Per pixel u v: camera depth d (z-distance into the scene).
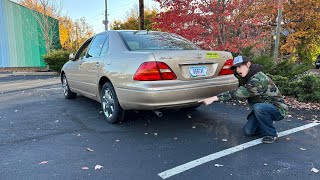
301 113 4.62
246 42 7.13
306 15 14.75
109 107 4.14
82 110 5.16
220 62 3.79
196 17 7.14
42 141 3.49
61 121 4.41
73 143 3.40
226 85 3.77
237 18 7.30
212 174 2.54
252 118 3.46
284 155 2.92
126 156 2.97
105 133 3.75
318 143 3.25
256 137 3.49
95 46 4.68
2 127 4.14
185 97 3.40
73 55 5.54
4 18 15.66
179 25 7.18
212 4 7.12
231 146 3.20
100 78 4.23
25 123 4.35
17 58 16.33
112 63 3.87
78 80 5.25
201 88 3.50
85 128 4.00
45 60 14.11
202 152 3.04
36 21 17.14
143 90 3.27
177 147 3.20
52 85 9.27
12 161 2.89
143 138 3.52
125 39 4.03
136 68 3.38
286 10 14.48
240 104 5.34
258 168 2.63
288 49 15.08
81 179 2.48
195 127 3.95
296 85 5.66
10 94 7.43
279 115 3.26
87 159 2.91
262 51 8.95
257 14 7.51
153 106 3.31
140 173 2.58
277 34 8.86
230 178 2.46
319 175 2.49
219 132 3.71
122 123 4.18
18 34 16.31
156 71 3.28
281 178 2.44
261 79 3.17
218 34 7.16
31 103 5.98
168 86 3.30
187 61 3.46
